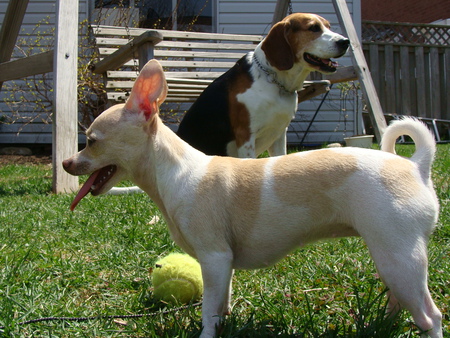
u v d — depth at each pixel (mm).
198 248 976
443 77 4496
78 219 1521
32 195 1988
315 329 986
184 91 2322
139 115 1019
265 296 1095
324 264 1203
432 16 6172
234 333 972
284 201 967
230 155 1764
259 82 1650
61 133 2035
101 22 3688
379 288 1101
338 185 943
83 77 3197
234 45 2543
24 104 3795
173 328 995
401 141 4012
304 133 4023
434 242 1298
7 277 1130
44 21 3764
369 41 4289
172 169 1008
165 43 2416
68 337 992
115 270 1210
